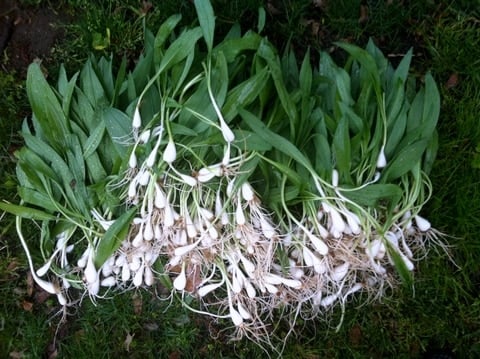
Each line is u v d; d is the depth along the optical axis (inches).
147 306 25.2
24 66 24.7
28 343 25.0
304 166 20.8
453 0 24.1
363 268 22.1
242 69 21.7
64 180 21.8
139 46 24.5
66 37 24.6
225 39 21.8
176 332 25.2
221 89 20.0
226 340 25.3
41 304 25.2
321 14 24.4
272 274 21.7
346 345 25.0
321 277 22.1
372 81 20.5
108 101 21.8
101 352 25.2
